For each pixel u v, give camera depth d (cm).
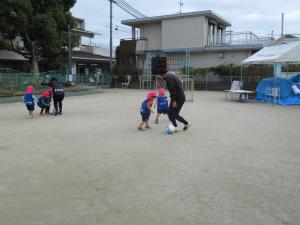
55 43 2516
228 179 484
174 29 3200
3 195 424
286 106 1549
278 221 350
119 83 3155
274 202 400
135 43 3388
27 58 2727
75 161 580
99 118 1123
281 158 599
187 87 2691
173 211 375
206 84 2778
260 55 1838
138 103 1662
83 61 3888
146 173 511
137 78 3108
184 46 3161
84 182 471
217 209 380
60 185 459
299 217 360
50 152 645
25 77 2348
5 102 1761
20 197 417
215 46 3009
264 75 2553
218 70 2764
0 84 2181
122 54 3488
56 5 2564
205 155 620
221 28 3519
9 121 1062
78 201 404
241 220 352
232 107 1480
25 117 1157
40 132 862
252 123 1010
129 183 467
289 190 440
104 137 792
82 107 1482
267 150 660
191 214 367
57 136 807
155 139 768
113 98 2000
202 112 1281
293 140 757
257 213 370
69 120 1077
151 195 423
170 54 3269
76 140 758
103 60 3959
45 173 512
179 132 856
